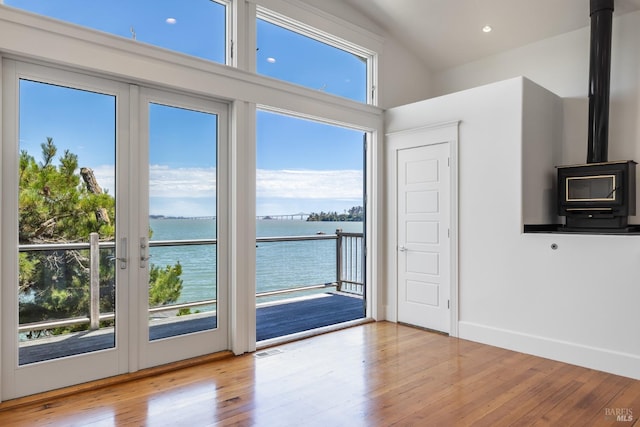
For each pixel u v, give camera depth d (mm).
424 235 4367
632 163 3508
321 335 4125
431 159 4312
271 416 2447
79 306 2869
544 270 3496
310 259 6148
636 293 3043
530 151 3713
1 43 2447
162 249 3236
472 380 2979
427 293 4336
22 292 2648
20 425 2324
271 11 3748
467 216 4004
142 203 3127
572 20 4016
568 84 4164
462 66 5102
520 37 4406
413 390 2809
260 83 3658
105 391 2787
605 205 3480
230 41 3543
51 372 2719
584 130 4055
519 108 3631
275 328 4438
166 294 3256
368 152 4793
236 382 2949
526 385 2895
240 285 3547
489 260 3844
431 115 4312
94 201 2926
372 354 3557
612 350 3143
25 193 2658
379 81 4730
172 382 2947
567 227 3727
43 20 2580
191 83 3240
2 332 2551
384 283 4770
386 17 4590
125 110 3033
